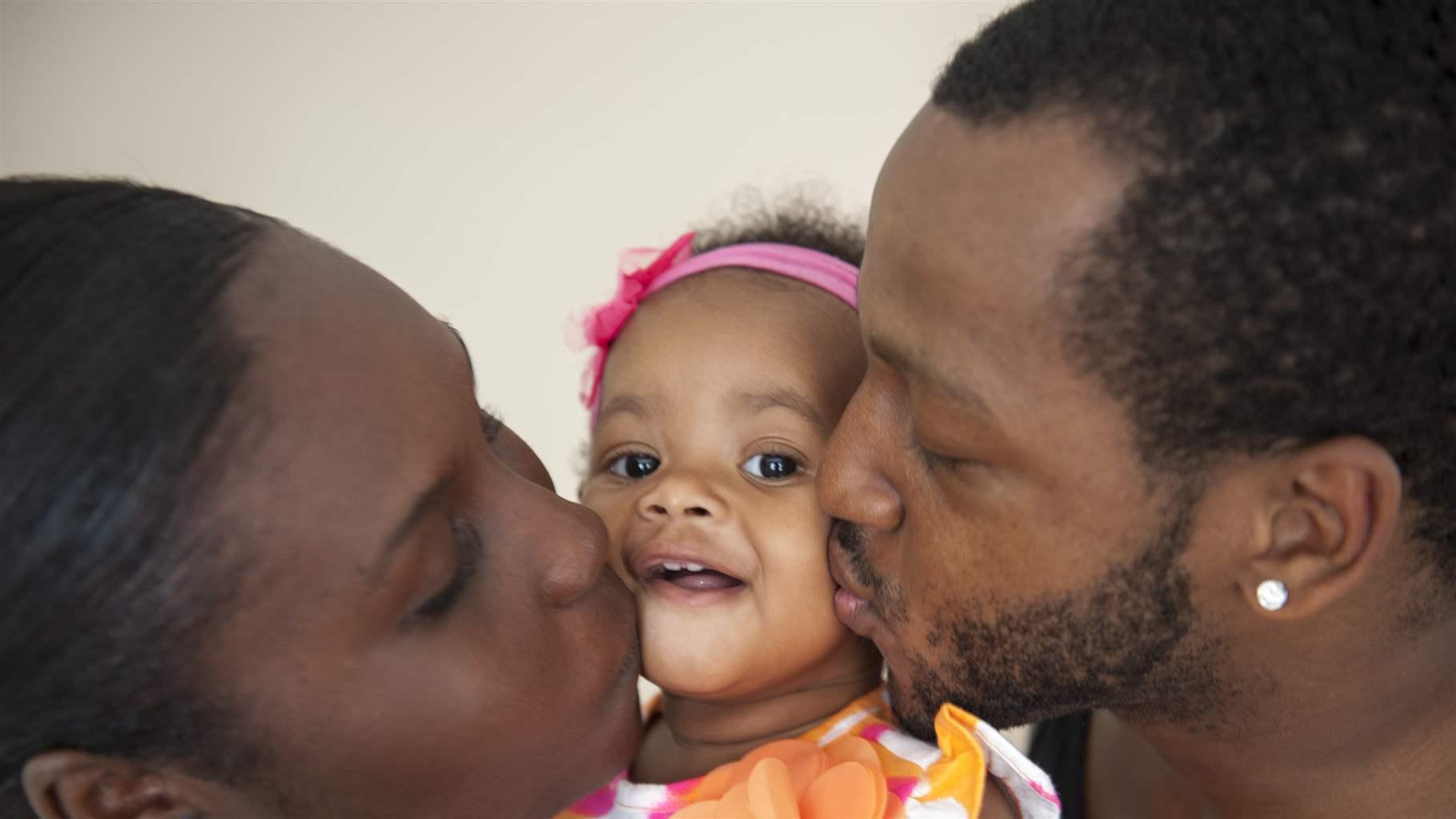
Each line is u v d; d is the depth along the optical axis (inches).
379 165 91.0
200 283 28.0
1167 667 32.3
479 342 89.2
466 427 31.8
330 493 28.0
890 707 46.1
